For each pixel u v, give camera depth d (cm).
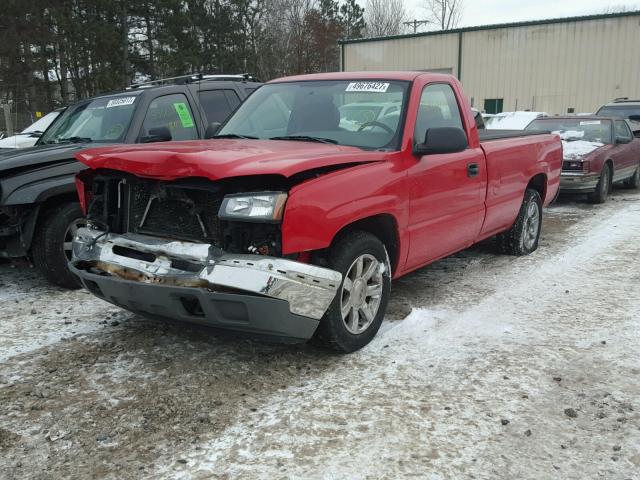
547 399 338
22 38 3253
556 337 430
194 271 334
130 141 601
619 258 665
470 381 359
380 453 285
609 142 1151
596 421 314
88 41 3359
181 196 349
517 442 295
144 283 342
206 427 309
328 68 4784
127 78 3603
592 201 1100
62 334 438
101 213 400
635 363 385
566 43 2827
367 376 366
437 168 456
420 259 464
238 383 358
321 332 375
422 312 475
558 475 269
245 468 274
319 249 369
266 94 514
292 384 356
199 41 4072
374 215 394
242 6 4244
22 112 3428
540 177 682
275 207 325
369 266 400
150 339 427
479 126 845
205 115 688
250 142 429
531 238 687
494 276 593
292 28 4716
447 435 301
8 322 464
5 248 526
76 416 321
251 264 322
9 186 500
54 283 546
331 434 302
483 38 3005
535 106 2956
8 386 355
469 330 443
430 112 472
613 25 2717
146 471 272
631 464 277
